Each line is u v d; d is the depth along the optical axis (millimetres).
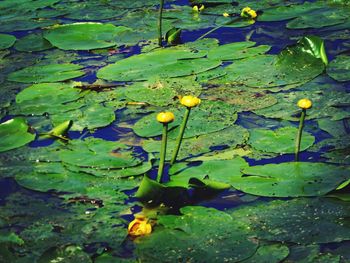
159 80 5012
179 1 7016
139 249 3139
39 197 3621
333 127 4203
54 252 3133
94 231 3314
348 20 6113
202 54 5461
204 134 4164
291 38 5777
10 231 3350
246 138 4094
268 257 3035
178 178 3693
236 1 6855
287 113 4422
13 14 6895
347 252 3059
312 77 4941
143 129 4277
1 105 4758
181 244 3146
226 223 3291
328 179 3592
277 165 3736
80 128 4359
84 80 5133
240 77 5012
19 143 4160
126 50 5703
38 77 5203
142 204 3529
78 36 6008
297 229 3230
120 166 3842
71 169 3844
